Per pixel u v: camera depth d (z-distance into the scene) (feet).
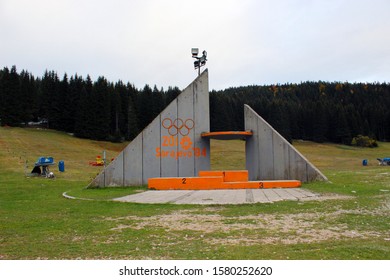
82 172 117.39
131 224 30.17
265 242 23.29
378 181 66.90
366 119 376.48
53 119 280.10
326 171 114.83
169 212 36.17
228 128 312.09
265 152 69.87
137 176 68.13
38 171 101.60
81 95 266.77
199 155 71.10
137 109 302.25
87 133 262.26
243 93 496.23
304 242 23.12
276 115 338.54
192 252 21.24
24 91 274.36
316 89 529.04
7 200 48.06
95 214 35.60
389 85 519.60
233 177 67.36
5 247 23.20
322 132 339.16
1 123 261.65
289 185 59.31
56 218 33.63
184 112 71.26
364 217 31.12
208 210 36.94
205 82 72.59
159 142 69.77
